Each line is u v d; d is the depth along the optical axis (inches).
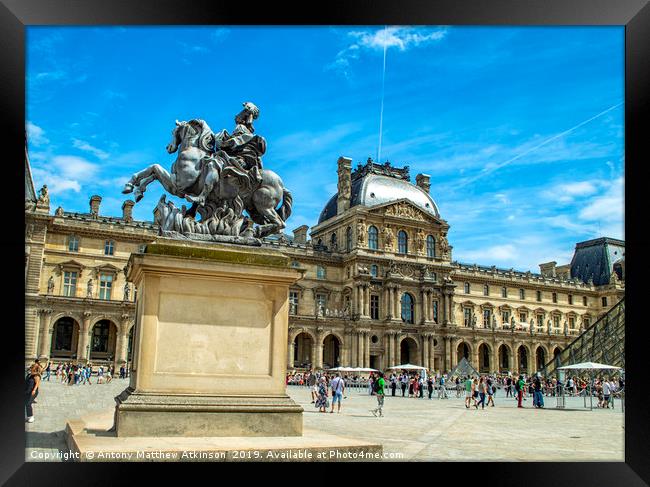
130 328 3705.7
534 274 5738.2
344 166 4916.3
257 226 589.9
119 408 470.6
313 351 4190.5
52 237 3806.6
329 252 4630.9
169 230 550.0
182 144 594.6
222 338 510.9
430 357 4534.9
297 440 484.1
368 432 948.0
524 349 5634.8
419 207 4768.7
